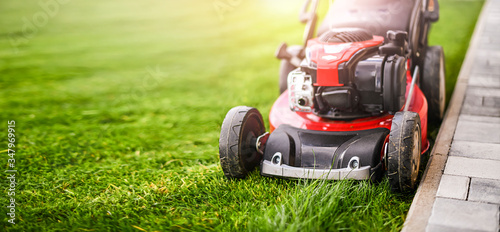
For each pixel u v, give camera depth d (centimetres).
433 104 181
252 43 409
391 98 139
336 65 139
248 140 143
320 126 147
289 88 150
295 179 135
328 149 135
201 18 578
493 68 242
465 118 180
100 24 579
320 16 384
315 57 145
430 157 149
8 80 323
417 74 176
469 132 167
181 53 396
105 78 321
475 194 126
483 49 280
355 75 141
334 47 145
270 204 129
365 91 142
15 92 289
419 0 175
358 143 133
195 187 144
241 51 383
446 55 281
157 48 426
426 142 160
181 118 224
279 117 157
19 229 127
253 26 486
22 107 254
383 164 134
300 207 123
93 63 374
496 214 117
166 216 129
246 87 268
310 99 147
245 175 144
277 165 136
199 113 230
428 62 179
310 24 188
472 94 205
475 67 244
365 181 130
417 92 162
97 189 150
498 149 152
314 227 115
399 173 126
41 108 252
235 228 121
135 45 446
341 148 134
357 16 174
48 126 219
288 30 440
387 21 169
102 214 132
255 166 150
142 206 137
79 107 253
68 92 285
